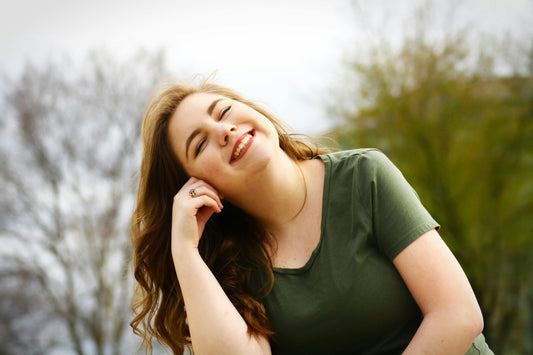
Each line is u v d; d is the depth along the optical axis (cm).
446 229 1009
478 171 992
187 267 171
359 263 160
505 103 970
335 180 172
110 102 1362
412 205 161
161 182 202
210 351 159
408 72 987
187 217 176
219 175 173
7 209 1277
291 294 168
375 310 158
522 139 970
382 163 170
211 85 204
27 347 1253
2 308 1252
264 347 165
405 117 985
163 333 204
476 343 163
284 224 177
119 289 1287
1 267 1258
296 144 192
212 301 164
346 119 1009
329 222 168
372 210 163
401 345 161
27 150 1315
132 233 209
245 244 182
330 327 162
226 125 171
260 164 166
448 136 986
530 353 961
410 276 154
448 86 970
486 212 994
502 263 995
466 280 152
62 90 1354
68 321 1269
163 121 193
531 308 973
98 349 1270
